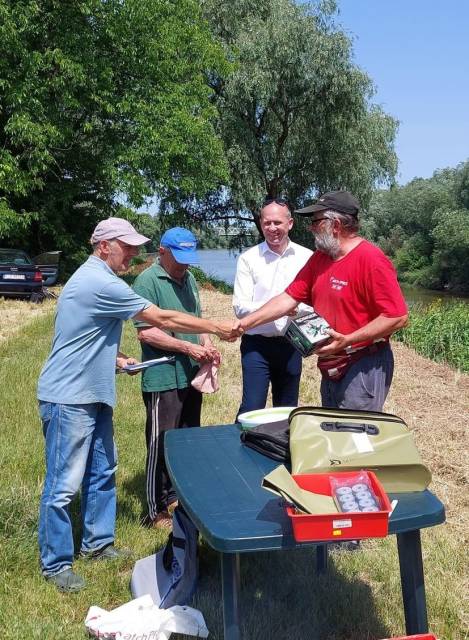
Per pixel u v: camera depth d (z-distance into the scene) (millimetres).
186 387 4660
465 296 49844
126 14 24281
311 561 4098
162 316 3924
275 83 29453
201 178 26625
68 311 3787
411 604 2916
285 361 4977
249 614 3482
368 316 3850
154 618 3281
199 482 2947
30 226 27109
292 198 33344
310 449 2854
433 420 8023
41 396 3863
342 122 31125
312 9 30891
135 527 4605
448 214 55250
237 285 5004
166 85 25609
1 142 24375
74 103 22984
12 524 4223
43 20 23031
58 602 3662
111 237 3828
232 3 31625
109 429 4168
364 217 37031
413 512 2652
